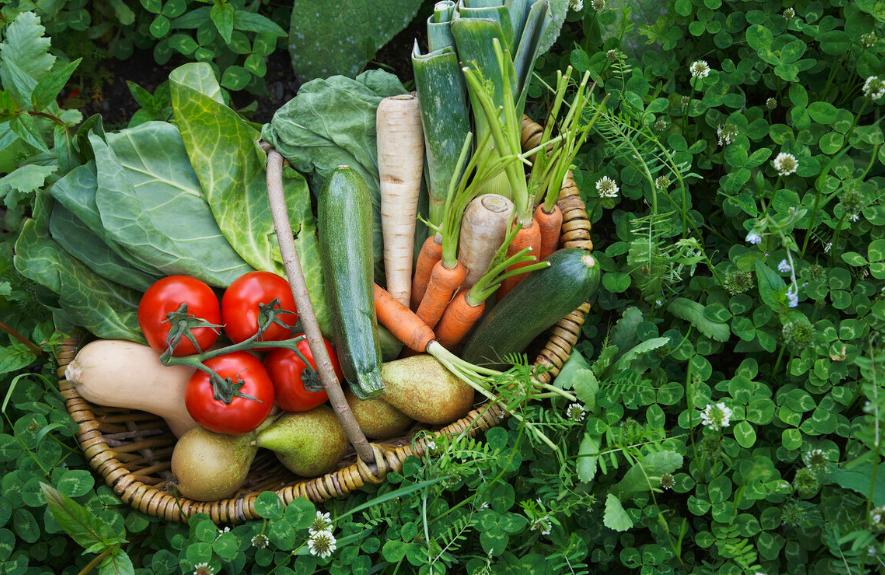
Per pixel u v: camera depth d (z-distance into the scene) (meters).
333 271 1.15
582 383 1.12
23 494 1.13
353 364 1.13
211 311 1.16
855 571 1.05
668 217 1.24
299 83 1.42
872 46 1.22
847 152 1.22
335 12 1.35
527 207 1.14
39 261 1.15
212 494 1.15
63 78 1.16
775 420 1.16
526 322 1.13
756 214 1.19
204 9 1.37
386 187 1.21
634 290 1.26
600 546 1.17
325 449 1.18
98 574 1.17
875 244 1.17
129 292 1.20
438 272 1.18
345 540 1.10
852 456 1.13
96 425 1.16
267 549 1.14
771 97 1.29
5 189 1.17
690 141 1.29
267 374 1.16
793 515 1.10
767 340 1.17
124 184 1.16
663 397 1.17
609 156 1.27
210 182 1.20
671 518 1.14
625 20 1.26
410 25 1.41
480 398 1.22
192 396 1.13
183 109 1.18
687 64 1.32
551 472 1.17
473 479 1.14
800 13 1.26
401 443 1.20
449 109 1.16
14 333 1.20
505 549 1.16
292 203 1.23
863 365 1.03
